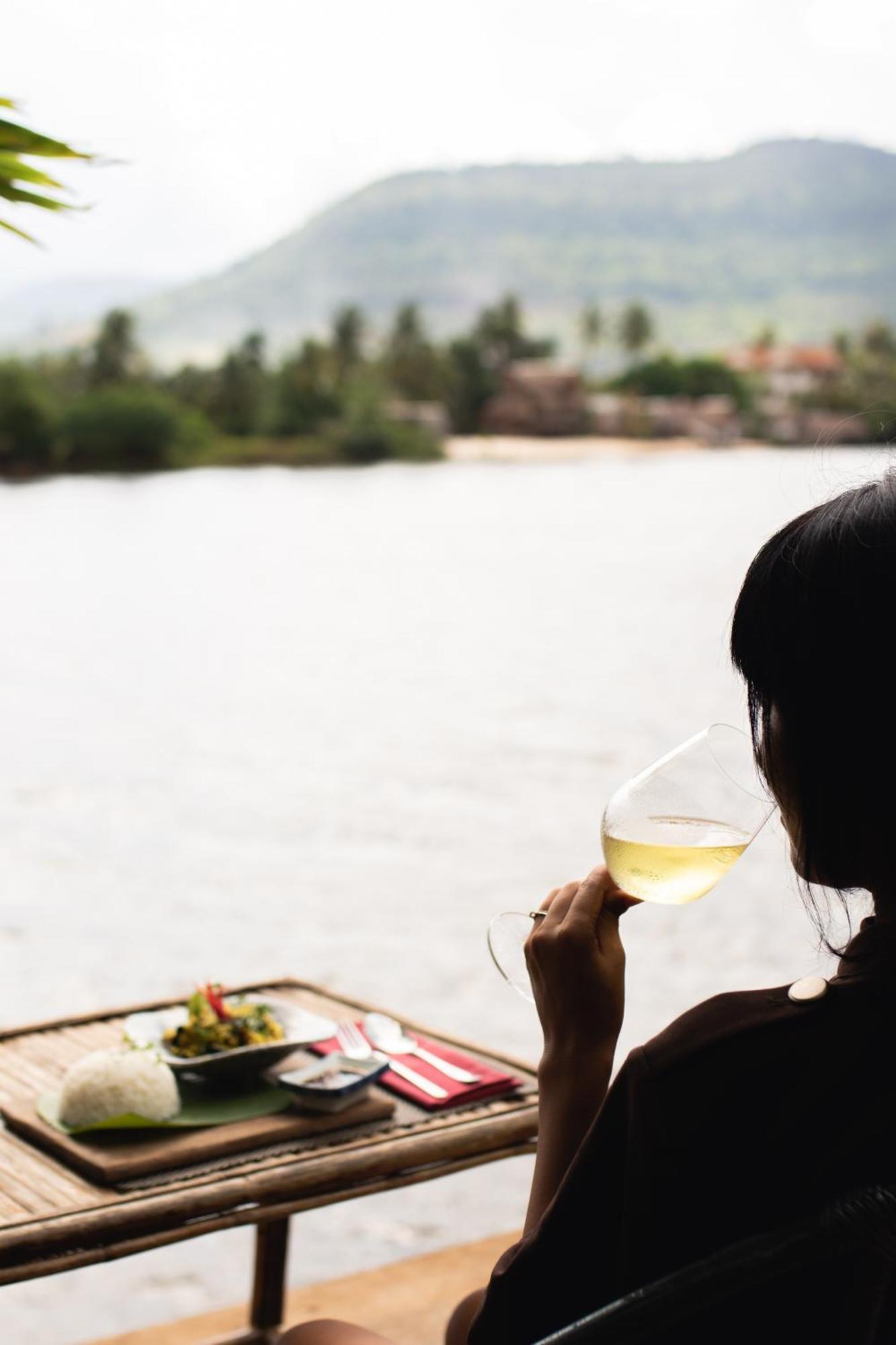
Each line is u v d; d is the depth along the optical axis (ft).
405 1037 5.54
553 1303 2.30
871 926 2.19
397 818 21.48
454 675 39.50
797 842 2.26
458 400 307.17
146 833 20.27
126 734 29.73
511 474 218.79
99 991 13.20
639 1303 2.15
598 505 140.46
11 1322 7.71
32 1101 4.80
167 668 41.47
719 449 317.42
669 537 99.45
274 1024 5.25
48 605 59.77
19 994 13.03
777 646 2.19
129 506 143.64
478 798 23.09
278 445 257.34
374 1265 8.34
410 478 207.21
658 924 14.94
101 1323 7.73
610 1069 2.66
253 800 22.81
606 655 43.52
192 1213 4.15
